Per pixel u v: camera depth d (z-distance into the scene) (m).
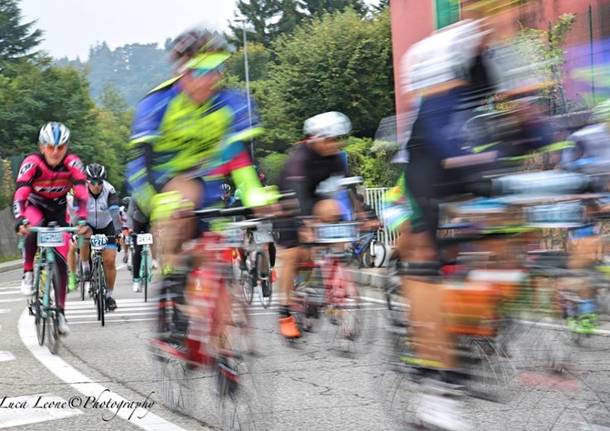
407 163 3.88
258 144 40.44
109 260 10.67
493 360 3.81
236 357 4.34
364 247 7.61
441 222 3.78
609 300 4.13
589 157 4.05
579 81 4.30
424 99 3.78
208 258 4.47
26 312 11.77
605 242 4.04
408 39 20.52
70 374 6.50
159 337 4.84
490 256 3.79
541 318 3.91
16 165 38.78
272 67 45.03
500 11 3.84
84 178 7.73
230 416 4.42
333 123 7.09
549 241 3.90
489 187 3.78
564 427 4.01
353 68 39.72
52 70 51.66
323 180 7.20
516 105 3.94
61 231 7.50
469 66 3.77
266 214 4.66
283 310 7.27
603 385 3.91
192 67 4.71
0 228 34.03
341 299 6.90
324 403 5.24
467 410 3.91
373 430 4.54
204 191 4.92
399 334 4.00
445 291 3.75
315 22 42.72
